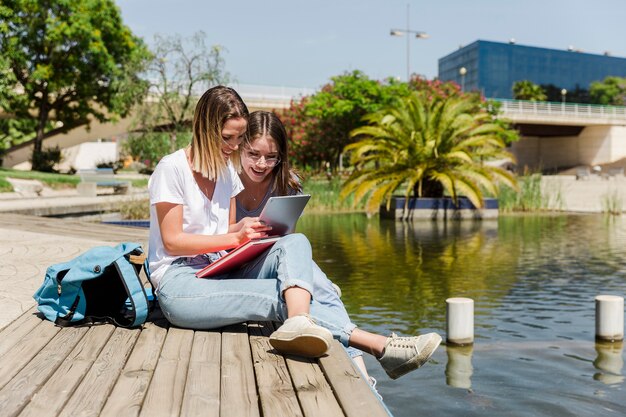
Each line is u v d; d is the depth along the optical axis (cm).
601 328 530
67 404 219
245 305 296
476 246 1172
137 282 312
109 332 312
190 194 306
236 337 305
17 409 214
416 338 285
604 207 2241
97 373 251
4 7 3119
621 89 8519
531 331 559
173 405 219
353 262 968
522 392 412
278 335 269
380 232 1444
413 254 1059
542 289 745
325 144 3241
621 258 1007
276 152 324
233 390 235
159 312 354
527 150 7225
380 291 736
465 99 1977
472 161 1814
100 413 212
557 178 4100
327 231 1470
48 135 3716
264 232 304
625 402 393
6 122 4228
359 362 301
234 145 306
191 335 307
